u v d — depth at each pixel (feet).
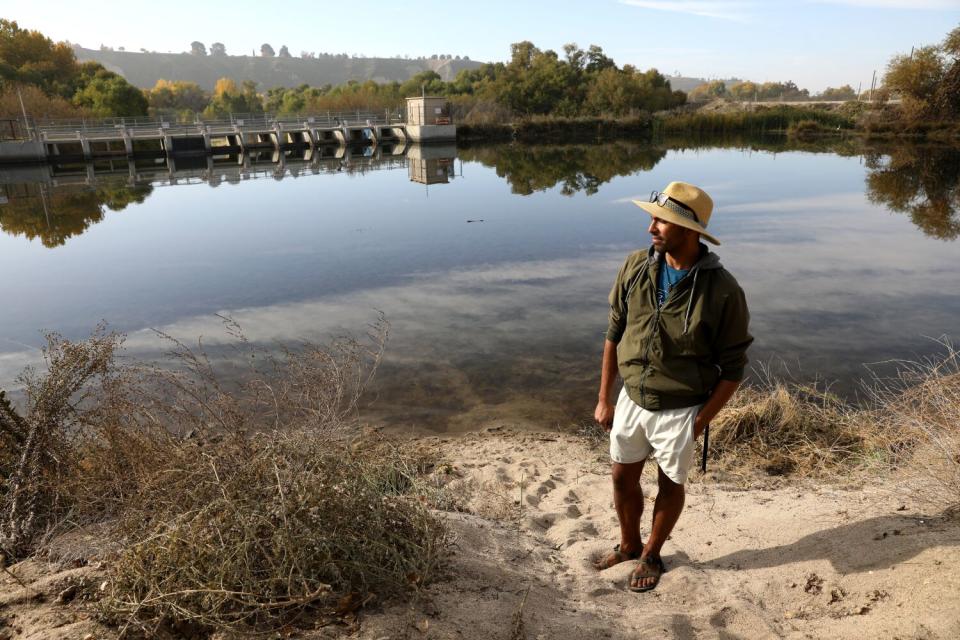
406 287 35.99
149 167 121.90
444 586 8.71
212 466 8.77
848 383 21.93
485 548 10.61
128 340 27.53
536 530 12.54
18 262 44.11
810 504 12.07
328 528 8.21
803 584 9.20
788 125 190.39
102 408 12.41
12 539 10.27
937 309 30.14
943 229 50.21
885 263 39.50
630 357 9.49
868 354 24.57
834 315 29.45
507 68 236.63
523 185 82.23
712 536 11.39
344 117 180.24
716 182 80.53
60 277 39.50
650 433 9.52
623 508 10.42
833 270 37.83
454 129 169.99
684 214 8.71
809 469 15.64
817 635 7.93
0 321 30.81
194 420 11.94
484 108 203.10
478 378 23.29
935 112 166.40
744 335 8.86
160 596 7.18
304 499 8.20
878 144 144.66
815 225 52.29
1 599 8.19
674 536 11.74
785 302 31.55
